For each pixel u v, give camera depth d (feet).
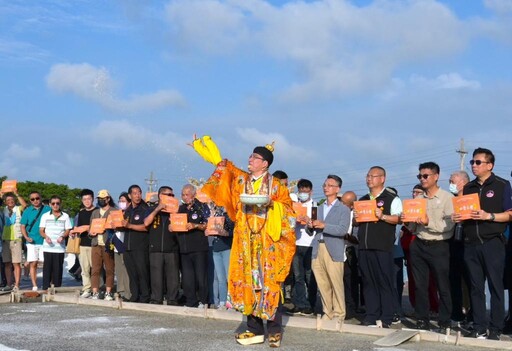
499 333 25.57
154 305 33.47
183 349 23.41
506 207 25.45
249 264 24.71
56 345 23.95
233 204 25.53
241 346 24.18
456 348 24.03
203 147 26.18
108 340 25.07
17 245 46.96
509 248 27.99
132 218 37.99
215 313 30.94
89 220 41.91
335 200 30.32
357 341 25.41
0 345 23.90
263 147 25.29
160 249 36.63
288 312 35.78
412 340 25.38
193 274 35.78
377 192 29.94
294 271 35.24
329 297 30.53
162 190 36.99
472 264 26.11
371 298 29.66
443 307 28.48
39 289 45.34
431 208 28.32
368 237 29.27
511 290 28.22
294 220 25.40
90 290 41.37
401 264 35.81
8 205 47.57
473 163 26.32
